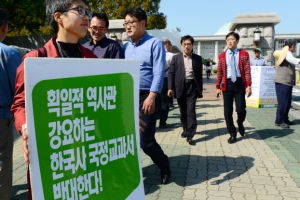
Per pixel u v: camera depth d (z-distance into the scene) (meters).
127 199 1.87
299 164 4.31
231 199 3.22
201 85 5.34
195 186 3.56
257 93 9.68
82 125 1.60
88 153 1.63
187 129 5.44
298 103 10.76
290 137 5.85
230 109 5.37
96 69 1.66
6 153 2.46
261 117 7.97
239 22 11.27
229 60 5.25
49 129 1.45
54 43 2.01
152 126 3.30
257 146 5.24
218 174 3.93
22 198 3.25
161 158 3.48
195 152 4.91
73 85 1.54
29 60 1.36
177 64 5.36
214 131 6.44
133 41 3.47
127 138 1.87
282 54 6.55
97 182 1.68
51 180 1.47
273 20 11.06
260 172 4.00
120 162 1.82
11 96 2.44
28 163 1.45
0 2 12.70
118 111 1.80
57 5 1.95
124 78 1.83
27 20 15.52
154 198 3.24
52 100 1.46
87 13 2.01
